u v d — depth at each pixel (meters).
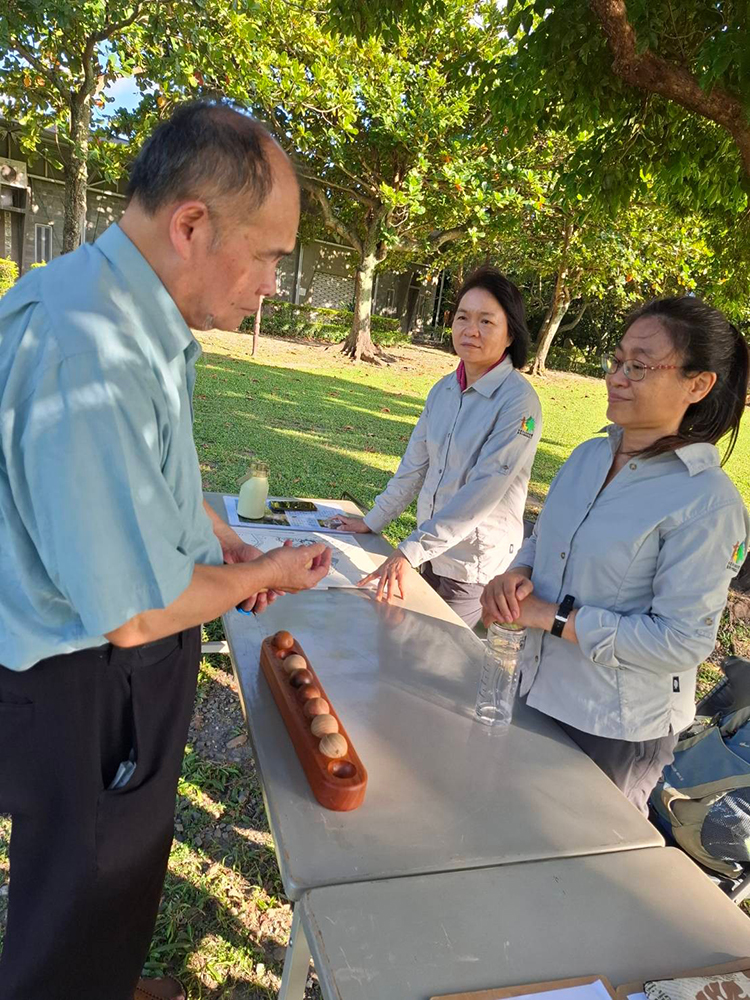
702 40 2.71
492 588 1.52
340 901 0.90
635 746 1.42
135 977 1.28
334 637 1.63
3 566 0.93
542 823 1.11
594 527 1.43
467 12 11.07
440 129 11.22
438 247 15.43
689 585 1.30
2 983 1.13
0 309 0.92
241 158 0.92
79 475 0.83
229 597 1.08
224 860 2.09
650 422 1.39
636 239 12.08
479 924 0.90
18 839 1.11
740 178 3.60
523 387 2.25
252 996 1.71
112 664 1.05
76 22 7.92
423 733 1.30
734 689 2.04
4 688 1.01
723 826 1.69
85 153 9.38
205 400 8.00
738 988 0.84
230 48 9.28
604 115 3.52
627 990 0.83
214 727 2.67
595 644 1.34
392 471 6.29
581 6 2.85
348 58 10.94
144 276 0.95
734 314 4.97
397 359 16.38
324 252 21.19
